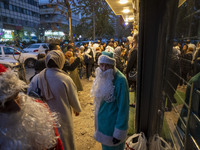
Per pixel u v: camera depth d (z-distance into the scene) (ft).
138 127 5.52
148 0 4.30
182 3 3.46
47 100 5.58
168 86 4.39
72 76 15.03
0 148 2.01
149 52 4.76
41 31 139.74
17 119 2.20
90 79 22.62
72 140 6.03
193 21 2.89
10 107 2.23
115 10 18.51
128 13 20.33
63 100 5.76
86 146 8.46
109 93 5.05
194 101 3.02
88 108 12.97
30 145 2.22
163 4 4.11
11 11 147.54
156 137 5.11
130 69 10.49
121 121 4.92
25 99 2.58
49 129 2.63
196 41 2.80
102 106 5.46
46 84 5.58
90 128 10.11
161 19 4.26
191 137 3.10
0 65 2.43
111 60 5.11
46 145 2.49
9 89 2.16
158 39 4.47
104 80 5.17
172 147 4.37
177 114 3.88
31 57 30.27
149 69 4.90
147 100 5.18
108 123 5.26
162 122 4.86
